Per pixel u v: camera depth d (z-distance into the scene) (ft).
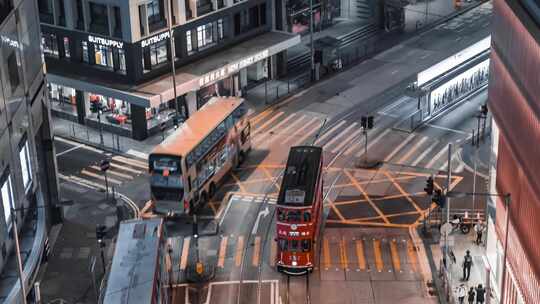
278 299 225.35
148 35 307.99
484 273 231.30
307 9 398.01
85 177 289.12
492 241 229.25
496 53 217.97
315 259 241.76
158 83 310.45
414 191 275.39
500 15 213.25
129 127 318.86
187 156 254.06
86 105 324.39
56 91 338.95
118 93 305.32
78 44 320.70
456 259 238.48
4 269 208.33
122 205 270.46
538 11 186.39
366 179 283.79
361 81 359.66
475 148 300.20
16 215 217.56
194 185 260.62
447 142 307.17
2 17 213.46
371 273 235.40
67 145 311.06
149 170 253.85
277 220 230.89
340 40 389.19
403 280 231.91
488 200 231.91
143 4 302.86
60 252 248.32
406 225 257.34
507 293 212.43
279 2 361.71
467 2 451.94
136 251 205.05
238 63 329.52
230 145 284.82
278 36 354.13
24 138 228.63
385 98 343.26
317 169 242.78
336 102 341.21
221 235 255.09
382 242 249.34
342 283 231.50
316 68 360.28
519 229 199.41
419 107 324.60
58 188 260.62
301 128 320.09
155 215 261.65
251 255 245.04
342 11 421.18
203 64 326.44
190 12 322.34
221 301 224.53
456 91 342.23
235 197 274.57
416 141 308.40
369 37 404.77
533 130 186.60
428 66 371.56
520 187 197.77
